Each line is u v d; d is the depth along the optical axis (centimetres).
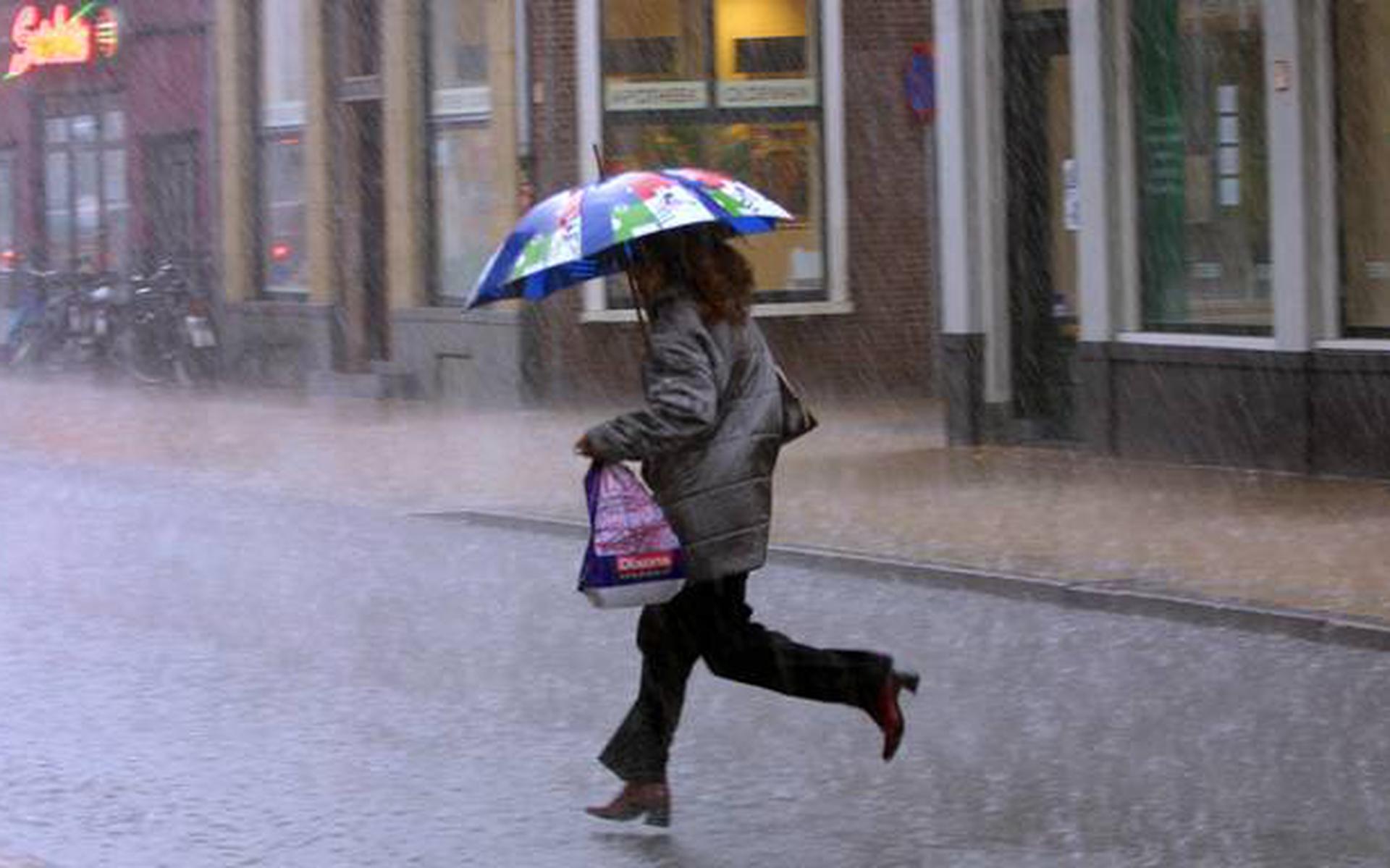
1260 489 3575
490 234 5678
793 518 3412
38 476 4303
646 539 1630
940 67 4316
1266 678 2334
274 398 6038
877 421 4944
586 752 2036
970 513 3425
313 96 6344
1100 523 3275
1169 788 1884
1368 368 3597
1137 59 4009
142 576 3072
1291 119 3675
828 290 5681
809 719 2173
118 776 1961
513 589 2958
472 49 5741
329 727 2148
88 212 7631
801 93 5628
